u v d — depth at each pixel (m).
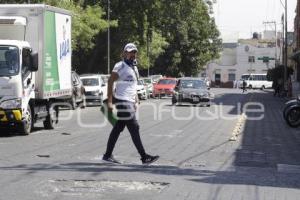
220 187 11.39
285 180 12.43
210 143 19.88
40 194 10.53
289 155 17.34
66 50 25.73
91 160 14.92
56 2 42.25
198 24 94.94
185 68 99.12
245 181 12.14
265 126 27.89
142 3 66.06
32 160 14.82
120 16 66.25
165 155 16.42
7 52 20.97
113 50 67.12
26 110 21.41
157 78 73.00
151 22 68.00
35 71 21.94
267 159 16.27
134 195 10.53
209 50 100.88
